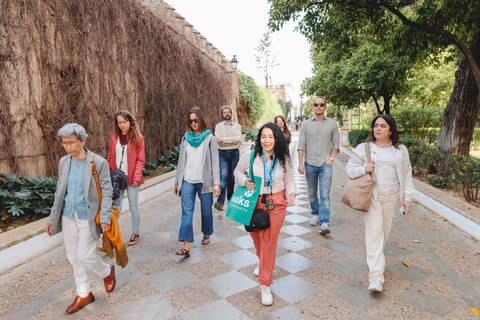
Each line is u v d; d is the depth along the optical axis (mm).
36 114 5168
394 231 4398
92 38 6215
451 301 2623
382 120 2760
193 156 3686
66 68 5734
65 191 2449
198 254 3625
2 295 2736
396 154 2758
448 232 4348
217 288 2855
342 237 4168
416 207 5719
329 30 8180
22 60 4902
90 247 2494
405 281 2969
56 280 3012
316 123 4387
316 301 2631
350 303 2596
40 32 5184
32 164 5137
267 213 2531
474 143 14867
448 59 9289
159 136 9086
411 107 15422
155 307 2553
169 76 9250
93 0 6168
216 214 5293
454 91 8180
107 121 6746
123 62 7309
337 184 8102
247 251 3705
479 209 4559
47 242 3701
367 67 12234
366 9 6574
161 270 3221
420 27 6758
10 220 4133
